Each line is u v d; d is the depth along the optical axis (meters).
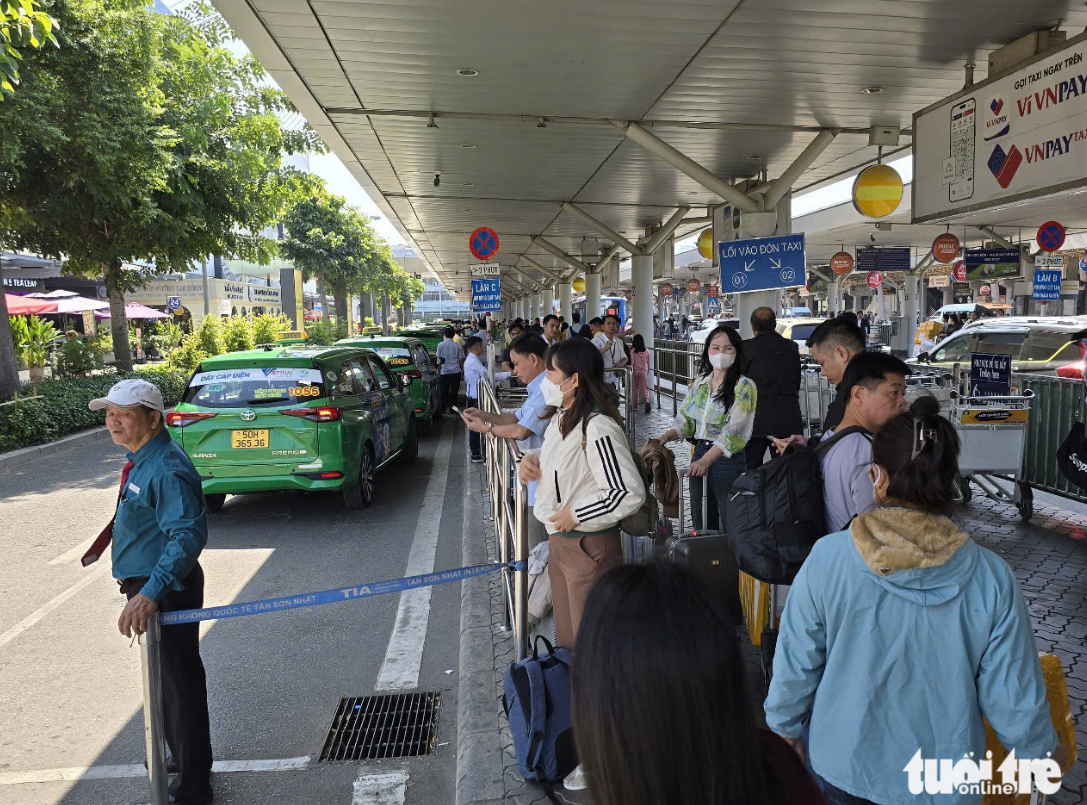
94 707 4.41
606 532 3.36
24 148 13.14
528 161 12.91
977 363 8.02
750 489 2.95
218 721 4.23
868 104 8.96
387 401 10.04
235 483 7.94
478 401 10.41
